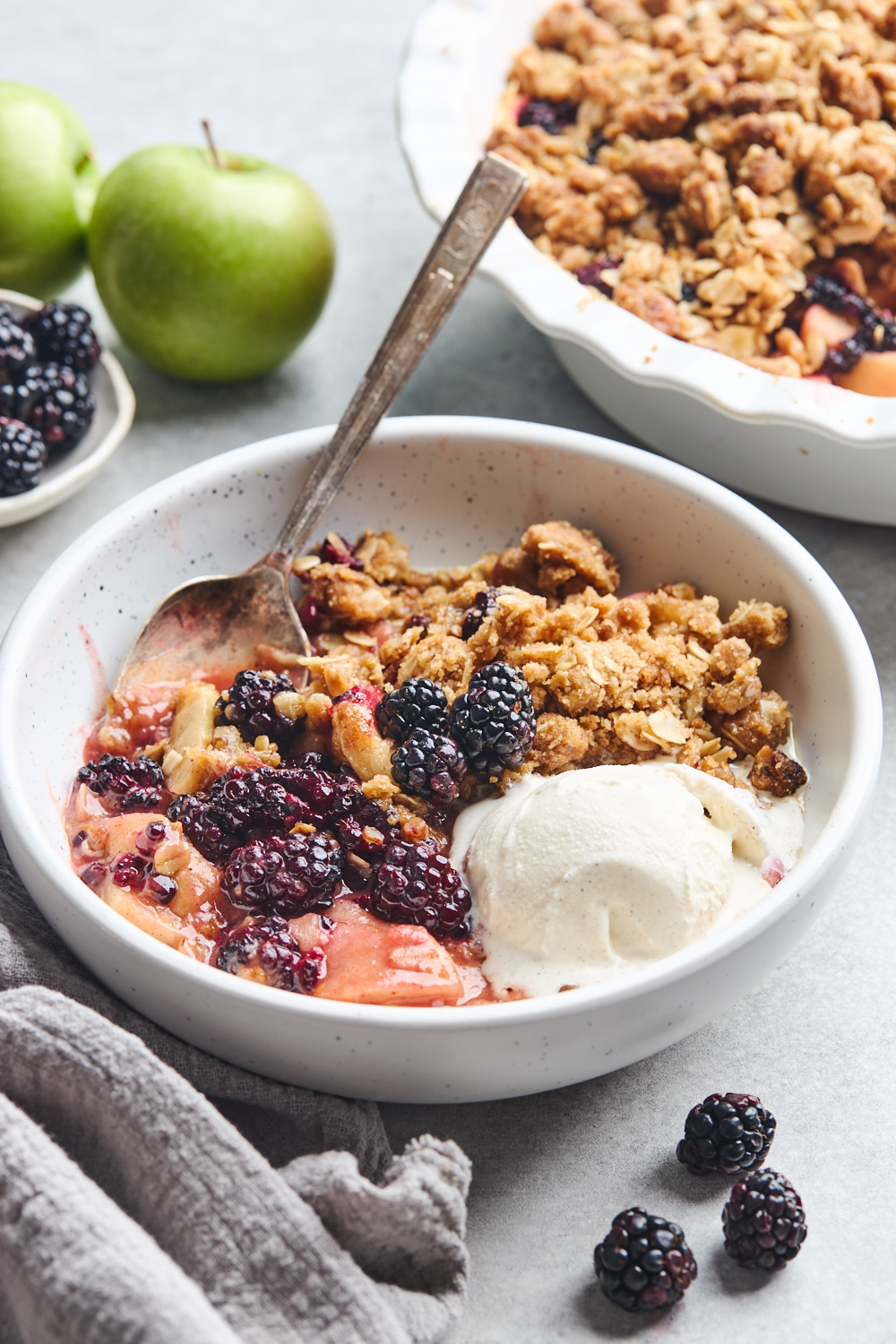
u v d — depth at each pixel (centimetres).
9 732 61
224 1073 60
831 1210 60
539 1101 61
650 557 68
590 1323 58
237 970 60
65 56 89
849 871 65
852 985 63
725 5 77
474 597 67
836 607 64
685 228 74
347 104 87
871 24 76
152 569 67
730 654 65
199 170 74
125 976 59
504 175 65
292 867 61
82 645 66
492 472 69
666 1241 58
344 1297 56
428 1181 57
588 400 76
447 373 77
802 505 72
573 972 60
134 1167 57
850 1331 58
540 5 79
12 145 75
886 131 73
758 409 67
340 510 69
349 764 64
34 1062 58
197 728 65
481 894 62
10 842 60
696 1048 62
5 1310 57
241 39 91
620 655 65
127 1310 55
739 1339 58
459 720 63
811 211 73
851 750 61
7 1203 56
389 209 83
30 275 77
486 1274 59
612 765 64
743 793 63
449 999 60
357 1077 59
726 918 61
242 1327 56
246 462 67
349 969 60
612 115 76
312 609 68
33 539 73
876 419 67
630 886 60
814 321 72
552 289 70
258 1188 57
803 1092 61
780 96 74
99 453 72
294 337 76
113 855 62
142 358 77
